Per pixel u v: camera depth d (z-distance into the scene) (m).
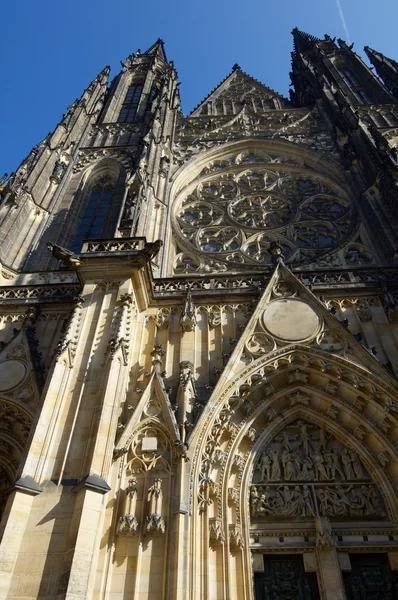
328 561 23.41
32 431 21.91
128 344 27.28
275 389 29.00
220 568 21.80
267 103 68.50
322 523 24.44
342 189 47.81
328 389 28.44
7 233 39.84
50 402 22.98
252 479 26.47
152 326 31.36
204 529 22.33
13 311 33.50
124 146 56.16
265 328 30.19
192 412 25.86
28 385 28.19
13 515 18.81
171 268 39.94
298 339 29.30
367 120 56.88
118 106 70.50
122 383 25.05
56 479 20.45
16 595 17.02
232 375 27.47
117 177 51.75
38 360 29.44
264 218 45.78
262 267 38.84
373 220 41.25
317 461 27.03
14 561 17.88
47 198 47.19
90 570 17.77
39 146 51.78
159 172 48.75
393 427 26.00
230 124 60.81
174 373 28.30
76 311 28.12
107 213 47.06
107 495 21.62
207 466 24.28
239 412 27.77
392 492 25.11
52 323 32.62
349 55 80.56
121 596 19.28
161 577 19.75
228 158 54.81
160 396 25.92
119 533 20.83
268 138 55.75
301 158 53.50
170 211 45.81
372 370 27.11
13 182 44.16
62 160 53.34
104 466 20.77
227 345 30.03
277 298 32.03
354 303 31.95
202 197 49.25
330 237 42.81
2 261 37.69
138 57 88.00
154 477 22.78
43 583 17.28
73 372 24.78
